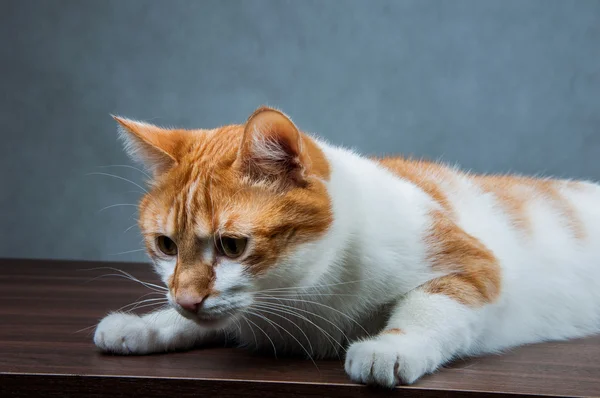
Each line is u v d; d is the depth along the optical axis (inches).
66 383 25.0
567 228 32.5
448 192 31.0
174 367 25.9
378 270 26.9
